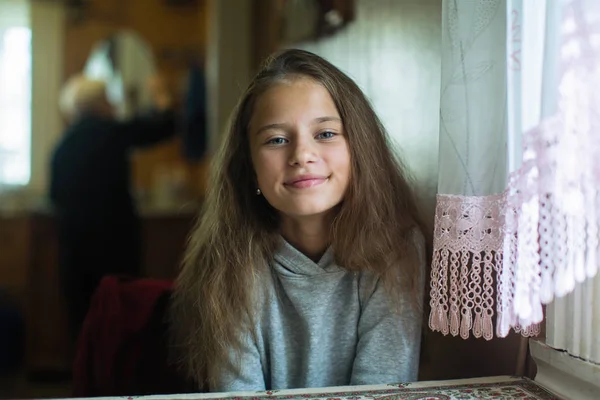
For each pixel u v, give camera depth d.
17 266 3.07
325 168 0.86
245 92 0.95
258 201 0.97
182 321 1.05
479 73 0.73
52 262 2.69
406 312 0.89
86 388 1.16
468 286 0.75
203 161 3.47
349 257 0.90
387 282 0.90
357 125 0.90
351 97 0.91
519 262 0.66
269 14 2.65
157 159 3.72
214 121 3.07
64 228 2.60
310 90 0.86
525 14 0.68
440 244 0.75
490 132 0.73
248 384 0.91
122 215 2.65
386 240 0.91
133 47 3.35
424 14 1.25
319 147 0.86
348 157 0.88
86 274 2.62
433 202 1.20
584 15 0.60
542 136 0.64
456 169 0.75
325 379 0.93
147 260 2.98
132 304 1.15
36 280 2.68
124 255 2.67
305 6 1.98
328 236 0.92
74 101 2.78
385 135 1.00
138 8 3.65
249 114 0.92
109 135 2.60
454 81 0.75
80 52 3.59
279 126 0.85
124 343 1.13
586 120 0.60
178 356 1.07
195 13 3.71
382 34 1.48
